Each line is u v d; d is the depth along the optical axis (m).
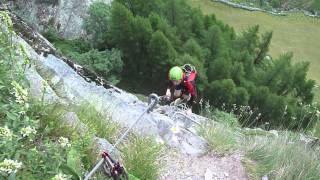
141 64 24.05
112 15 22.33
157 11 26.23
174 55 22.91
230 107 21.72
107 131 6.05
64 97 6.59
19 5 20.62
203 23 27.17
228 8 39.88
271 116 22.30
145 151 5.74
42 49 8.66
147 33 22.91
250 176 6.55
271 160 6.79
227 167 6.61
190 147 6.82
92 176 4.71
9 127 4.00
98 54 21.50
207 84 21.98
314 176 6.61
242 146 7.16
